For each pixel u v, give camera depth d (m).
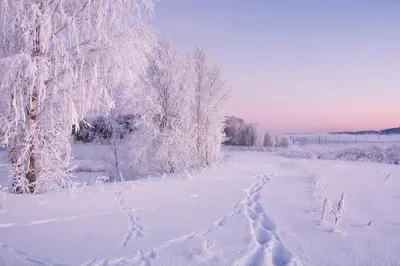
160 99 13.05
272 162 18.00
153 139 12.84
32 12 6.29
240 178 10.23
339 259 3.43
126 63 7.45
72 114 6.69
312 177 10.67
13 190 7.19
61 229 4.38
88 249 3.60
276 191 7.80
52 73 6.98
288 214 5.43
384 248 3.79
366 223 4.93
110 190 7.69
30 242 3.80
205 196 7.00
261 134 50.34
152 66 12.69
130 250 3.59
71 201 6.25
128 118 14.88
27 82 6.66
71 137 7.77
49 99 7.10
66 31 7.02
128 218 5.04
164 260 3.29
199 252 3.54
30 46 6.48
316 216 5.32
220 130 14.85
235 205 6.09
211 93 14.08
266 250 3.61
